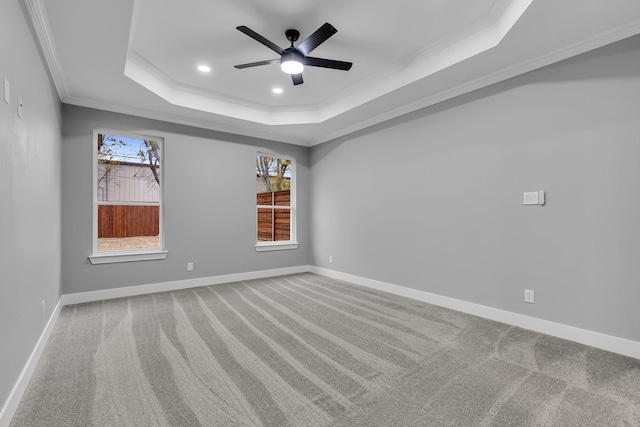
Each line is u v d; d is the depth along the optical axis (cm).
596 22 218
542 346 241
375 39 280
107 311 326
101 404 167
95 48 249
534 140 275
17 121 170
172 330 274
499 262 299
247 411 162
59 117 327
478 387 184
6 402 150
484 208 311
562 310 257
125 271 387
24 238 184
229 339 254
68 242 350
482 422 153
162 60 314
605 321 235
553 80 263
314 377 196
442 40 279
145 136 411
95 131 373
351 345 243
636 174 222
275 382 190
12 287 161
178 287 425
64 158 348
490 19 248
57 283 309
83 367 207
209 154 456
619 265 229
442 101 350
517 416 157
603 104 237
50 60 254
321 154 539
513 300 288
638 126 221
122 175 410
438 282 353
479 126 315
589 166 243
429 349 236
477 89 317
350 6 235
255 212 501
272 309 334
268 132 498
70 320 298
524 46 249
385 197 420
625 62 227
